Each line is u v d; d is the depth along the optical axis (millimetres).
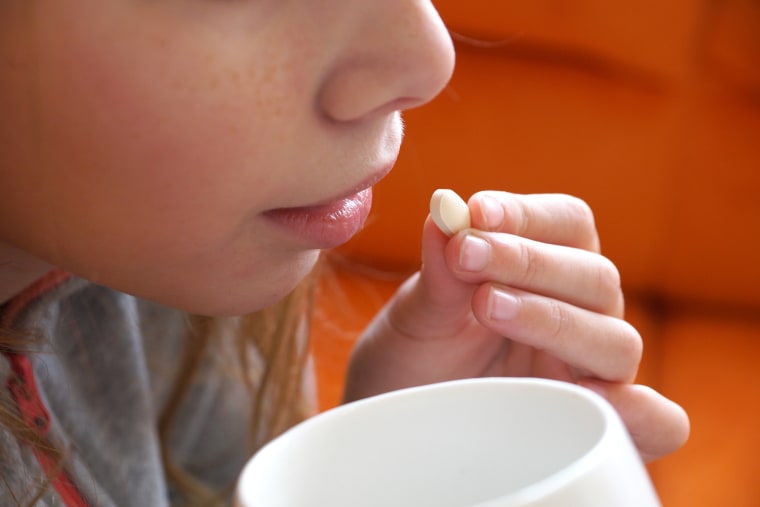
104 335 442
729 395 655
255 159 325
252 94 320
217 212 331
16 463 375
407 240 762
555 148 752
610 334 391
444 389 308
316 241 345
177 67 317
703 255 759
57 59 320
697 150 747
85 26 317
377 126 335
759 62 733
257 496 278
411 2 320
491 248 380
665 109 744
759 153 744
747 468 597
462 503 307
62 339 429
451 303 412
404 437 307
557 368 416
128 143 323
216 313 358
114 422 442
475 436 308
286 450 293
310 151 328
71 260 346
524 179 758
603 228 764
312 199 335
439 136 753
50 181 333
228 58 317
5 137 331
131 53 317
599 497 260
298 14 319
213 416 486
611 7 727
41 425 385
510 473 305
